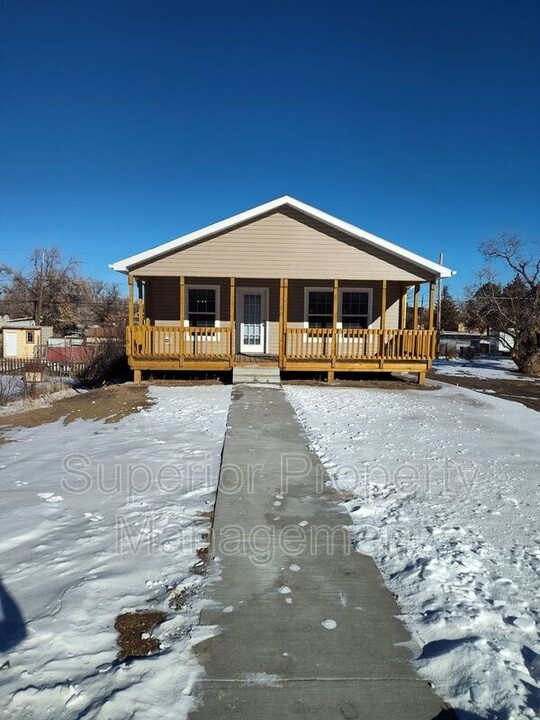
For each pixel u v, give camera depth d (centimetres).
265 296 1590
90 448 715
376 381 1466
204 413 935
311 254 1423
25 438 820
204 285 1572
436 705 241
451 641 287
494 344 3750
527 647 282
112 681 250
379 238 1407
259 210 1390
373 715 234
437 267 1422
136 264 1394
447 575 358
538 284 2244
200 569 366
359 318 1603
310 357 1422
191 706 237
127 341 1386
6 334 3522
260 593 336
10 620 298
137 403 1049
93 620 300
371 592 340
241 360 1447
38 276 5334
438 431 825
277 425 841
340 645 284
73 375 1998
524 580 354
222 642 284
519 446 739
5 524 443
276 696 245
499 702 241
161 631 291
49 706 234
